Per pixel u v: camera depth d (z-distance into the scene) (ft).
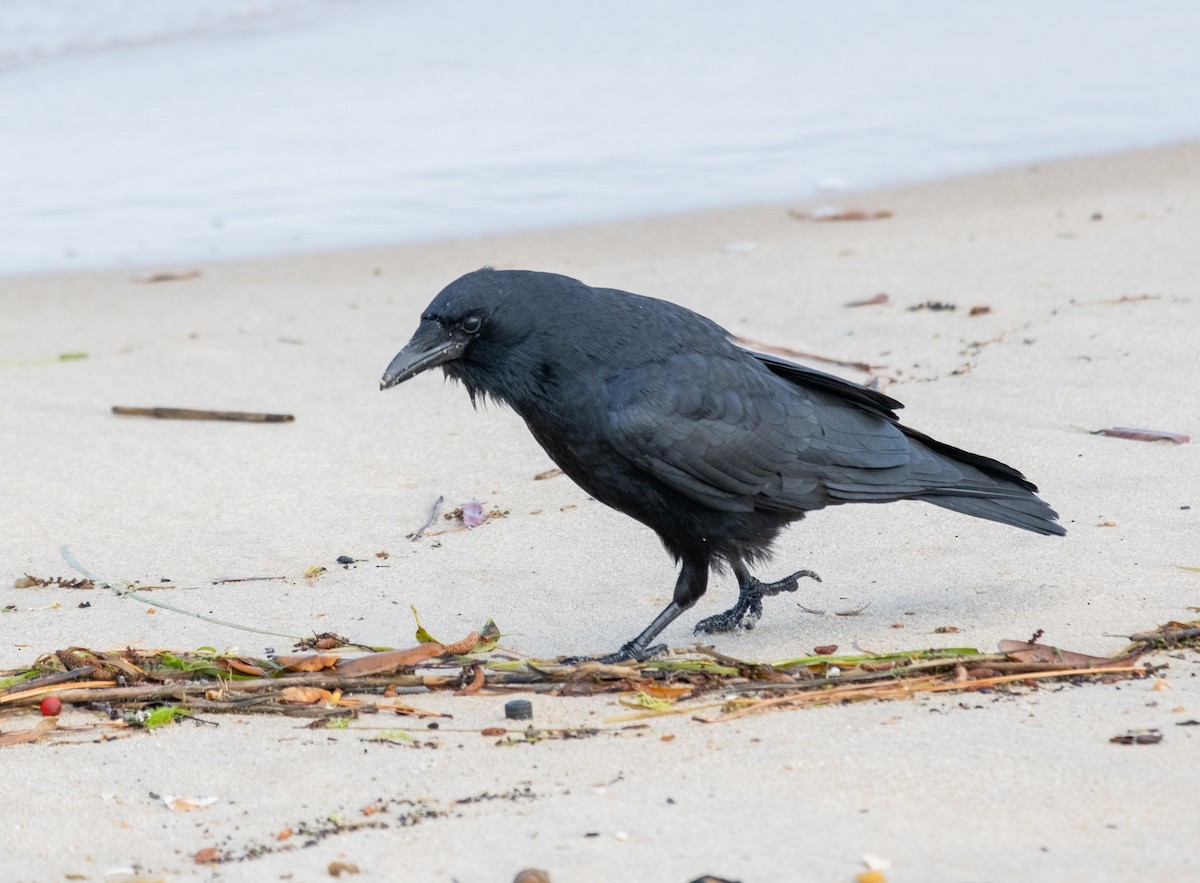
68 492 41.37
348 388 49.16
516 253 64.59
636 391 30.42
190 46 111.45
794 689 26.91
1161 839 20.39
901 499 32.17
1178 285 52.16
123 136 88.79
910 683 26.61
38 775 24.77
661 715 26.21
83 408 48.60
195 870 21.31
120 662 28.50
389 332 55.16
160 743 25.96
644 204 71.56
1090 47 100.42
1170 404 41.60
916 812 21.70
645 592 33.81
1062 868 19.80
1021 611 30.48
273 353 53.47
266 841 22.17
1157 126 78.95
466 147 83.66
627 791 23.08
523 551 36.09
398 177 78.48
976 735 24.25
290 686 27.96
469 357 30.89
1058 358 45.98
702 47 106.73
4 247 69.51
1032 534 34.50
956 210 66.59
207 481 41.81
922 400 43.42
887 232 63.82
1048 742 23.75
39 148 86.58
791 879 19.90
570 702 27.35
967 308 51.93
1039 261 56.95
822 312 52.80
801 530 36.35
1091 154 74.59
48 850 22.22
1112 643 28.40
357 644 30.96
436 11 121.60
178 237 70.33
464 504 38.99
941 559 33.94
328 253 66.85
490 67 103.35
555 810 22.49
